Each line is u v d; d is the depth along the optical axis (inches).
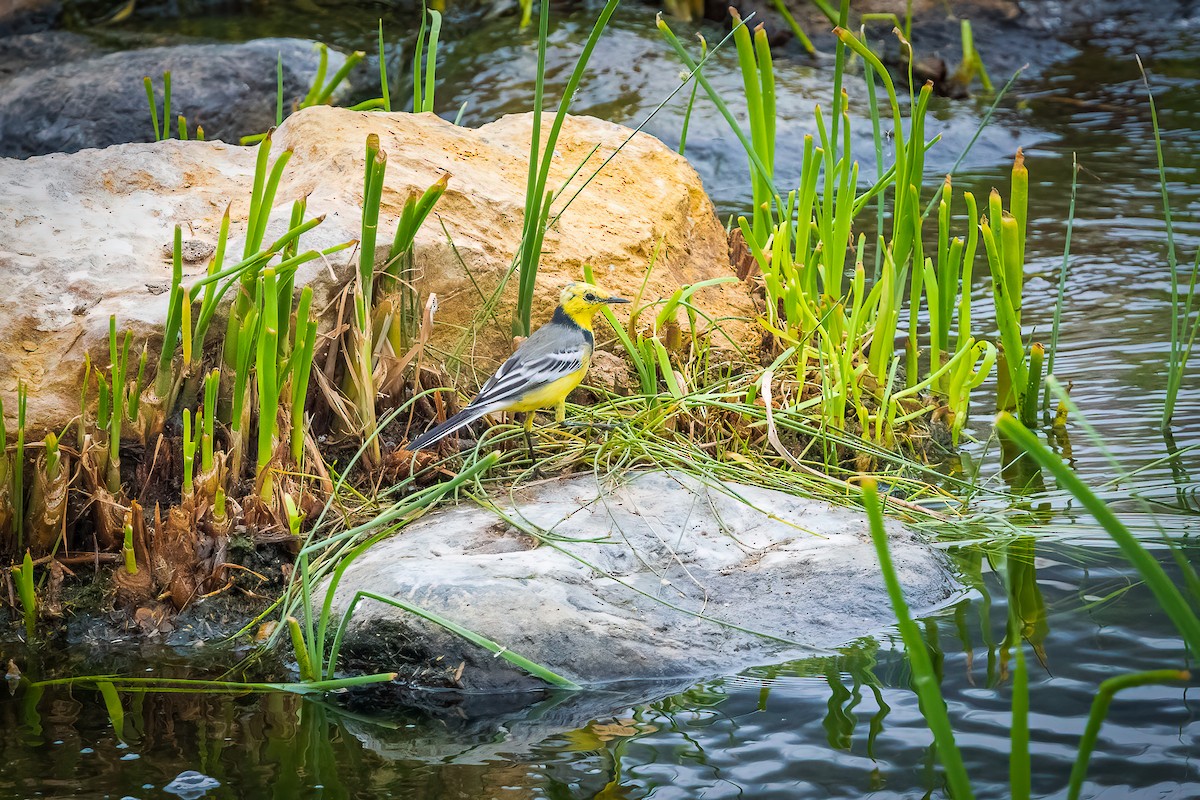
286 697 319.0
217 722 305.1
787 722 292.2
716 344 489.7
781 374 472.4
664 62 966.4
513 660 310.2
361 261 405.4
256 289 376.5
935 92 1006.4
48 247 415.2
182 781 275.0
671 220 527.2
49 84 886.4
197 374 388.8
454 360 443.8
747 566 362.9
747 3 1138.7
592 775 273.9
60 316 391.2
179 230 358.9
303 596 328.2
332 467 405.7
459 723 302.5
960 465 458.9
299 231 345.7
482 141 522.6
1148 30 1163.3
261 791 270.7
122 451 384.5
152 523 379.6
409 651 326.6
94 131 869.2
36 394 378.9
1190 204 727.7
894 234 495.5
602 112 908.0
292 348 401.1
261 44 928.9
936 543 386.9
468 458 407.5
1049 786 260.2
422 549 364.8
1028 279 638.5
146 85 555.2
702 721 295.9
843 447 460.4
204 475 367.9
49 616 361.1
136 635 356.2
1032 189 778.8
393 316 418.6
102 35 1039.0
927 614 342.6
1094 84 1012.5
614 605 339.3
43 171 450.0
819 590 350.0
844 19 473.4
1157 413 477.7
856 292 484.7
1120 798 254.8
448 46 1024.2
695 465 406.6
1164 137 864.3
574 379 402.6
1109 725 281.0
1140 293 610.2
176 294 365.1
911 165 483.5
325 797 267.4
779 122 888.9
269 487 380.5
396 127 506.3
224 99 895.1
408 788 271.0
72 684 327.0
